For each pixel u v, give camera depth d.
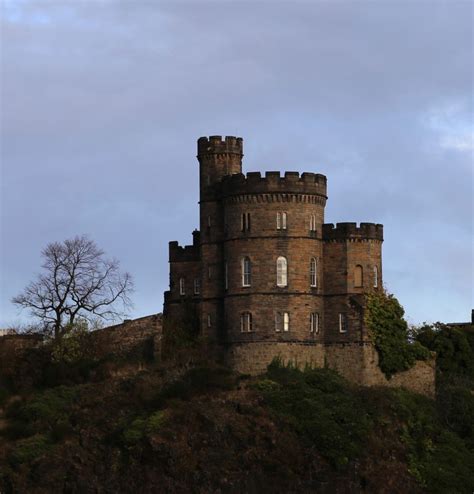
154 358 140.88
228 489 124.12
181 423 127.12
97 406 131.62
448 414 139.62
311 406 129.12
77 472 125.81
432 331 150.50
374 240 141.50
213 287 141.75
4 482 124.81
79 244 188.25
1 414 134.00
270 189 136.88
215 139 144.00
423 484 129.50
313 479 125.69
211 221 142.62
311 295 138.38
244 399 129.75
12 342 142.88
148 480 124.38
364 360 138.00
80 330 142.88
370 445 129.38
